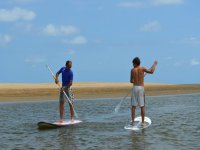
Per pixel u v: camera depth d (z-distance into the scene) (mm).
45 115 23719
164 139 14406
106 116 22812
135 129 16906
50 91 46844
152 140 14219
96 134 15711
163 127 17547
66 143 13797
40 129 17328
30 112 25547
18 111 26266
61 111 18641
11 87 58594
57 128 17578
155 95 47062
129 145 13297
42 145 13484
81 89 51500
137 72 17141
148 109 27578
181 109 27547
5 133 16266
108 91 50000
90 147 13008
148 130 16641
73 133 16031
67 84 18625
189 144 13422
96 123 19266
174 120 20297
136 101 17312
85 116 22859
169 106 30281
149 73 17219
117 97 42312
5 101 36500
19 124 19156
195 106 30281
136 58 17141
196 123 18984
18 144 13727
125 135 15375
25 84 72812
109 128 17391
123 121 20094
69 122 18891
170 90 55781
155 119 20766
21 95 43000
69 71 18609
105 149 12641
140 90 17188
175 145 13250
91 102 35031
